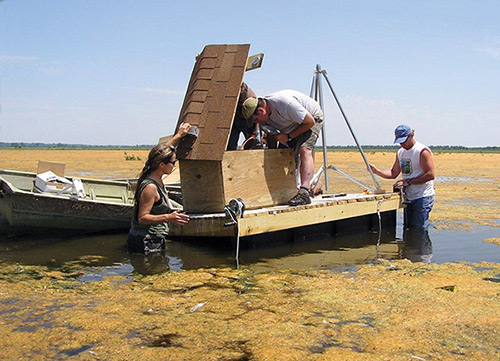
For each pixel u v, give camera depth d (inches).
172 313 140.6
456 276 181.9
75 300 151.5
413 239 260.8
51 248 227.3
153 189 210.1
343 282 174.9
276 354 112.4
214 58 244.4
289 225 231.1
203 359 110.2
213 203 228.5
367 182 621.6
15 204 232.4
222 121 223.8
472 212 361.7
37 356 110.5
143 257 211.6
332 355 111.9
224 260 208.5
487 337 123.0
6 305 145.2
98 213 250.1
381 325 131.5
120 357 110.7
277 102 239.6
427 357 111.4
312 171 253.8
